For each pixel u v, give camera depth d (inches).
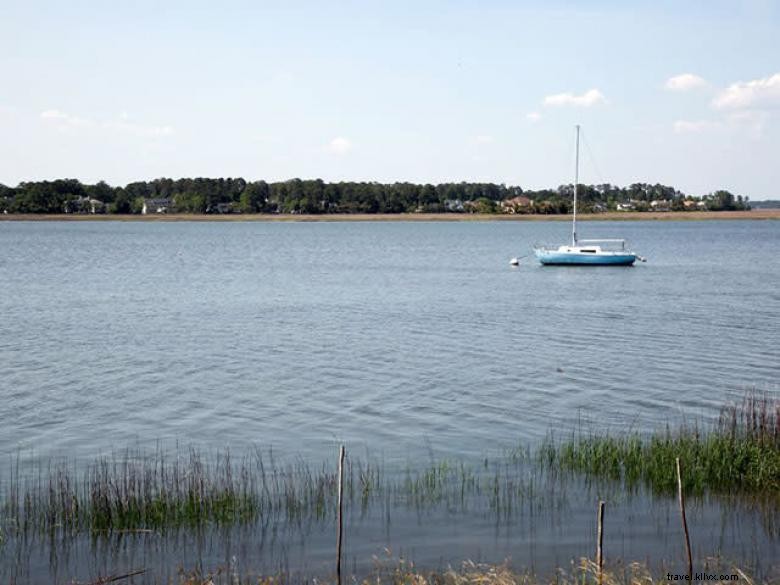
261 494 860.6
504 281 3270.2
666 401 1238.9
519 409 1205.7
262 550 735.7
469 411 1197.7
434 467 948.6
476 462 966.4
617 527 780.6
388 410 1207.6
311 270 3836.1
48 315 2230.6
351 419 1162.0
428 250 5506.9
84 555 725.3
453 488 880.9
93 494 800.3
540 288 2982.3
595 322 2084.2
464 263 4276.6
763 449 905.5
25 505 807.7
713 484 874.8
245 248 5689.0
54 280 3255.4
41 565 706.2
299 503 834.8
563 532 771.4
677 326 1999.3
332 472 934.4
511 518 804.0
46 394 1309.1
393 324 2064.5
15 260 4345.5
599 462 930.1
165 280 3294.8
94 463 973.2
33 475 928.9
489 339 1818.4
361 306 2445.9
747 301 2512.3
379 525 789.9
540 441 1048.2
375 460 980.6
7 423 1147.3
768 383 1353.3
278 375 1444.4
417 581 654.5
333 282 3238.2
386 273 3676.2
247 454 1008.9
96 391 1331.2
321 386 1359.5
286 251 5364.2
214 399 1279.5
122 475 918.4
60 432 1104.8
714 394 1277.1
